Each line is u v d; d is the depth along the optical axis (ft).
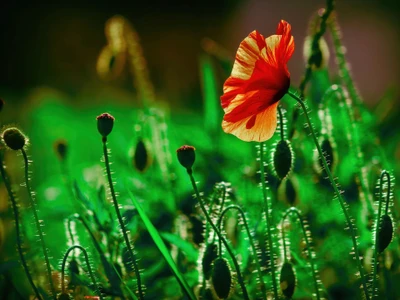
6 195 2.94
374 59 10.18
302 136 2.73
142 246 2.58
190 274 2.33
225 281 2.07
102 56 2.99
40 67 9.95
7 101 7.81
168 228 2.64
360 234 2.59
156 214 2.70
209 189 2.84
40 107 5.26
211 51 3.21
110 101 6.24
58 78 9.58
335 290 2.51
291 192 2.41
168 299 2.36
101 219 2.37
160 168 2.83
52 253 2.86
